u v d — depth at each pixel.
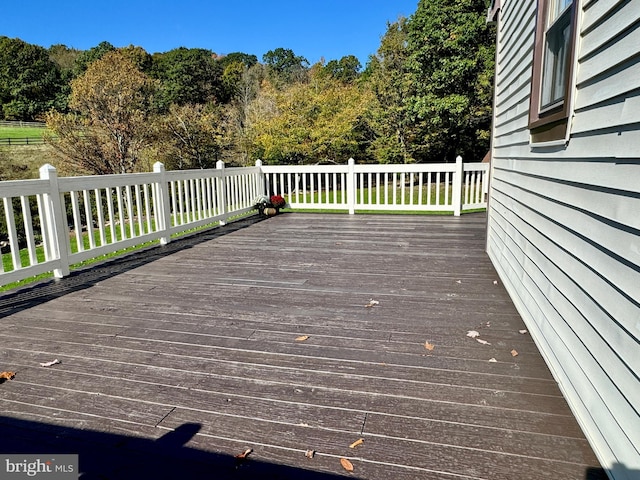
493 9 4.44
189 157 17.36
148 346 2.36
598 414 1.45
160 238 5.17
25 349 2.34
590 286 1.58
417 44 14.16
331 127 15.48
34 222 13.21
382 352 2.25
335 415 1.69
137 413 1.72
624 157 1.33
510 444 1.50
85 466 1.42
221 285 3.54
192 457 1.46
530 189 2.67
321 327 2.61
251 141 17.23
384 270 3.95
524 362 2.12
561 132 2.02
